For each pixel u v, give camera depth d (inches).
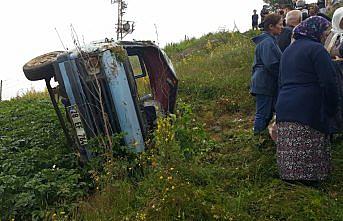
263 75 251.1
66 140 272.1
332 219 174.9
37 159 243.9
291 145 197.5
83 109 228.5
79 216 188.4
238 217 176.2
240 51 506.3
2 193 208.1
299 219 176.1
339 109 200.2
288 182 202.1
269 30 254.5
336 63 226.5
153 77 297.7
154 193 188.9
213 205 180.1
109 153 218.8
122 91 228.4
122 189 200.7
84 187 216.7
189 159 220.2
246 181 210.2
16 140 289.7
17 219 201.5
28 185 208.5
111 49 228.7
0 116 376.5
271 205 185.8
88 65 227.3
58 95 259.4
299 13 286.4
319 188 200.2
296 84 196.2
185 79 419.5
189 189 184.2
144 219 173.3
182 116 244.5
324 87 188.1
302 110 194.2
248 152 241.8
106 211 188.4
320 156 196.7
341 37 234.7
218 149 253.9
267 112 253.8
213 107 348.2
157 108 269.9
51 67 239.6
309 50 193.3
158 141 210.4
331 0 595.5
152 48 283.9
